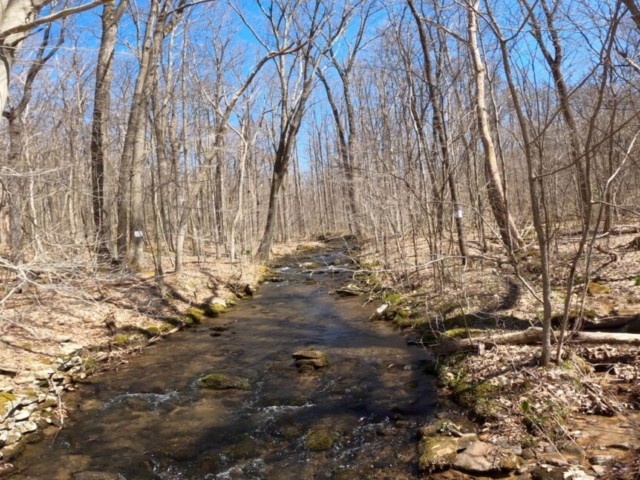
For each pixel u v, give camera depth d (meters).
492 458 4.64
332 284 16.22
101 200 12.60
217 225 20.73
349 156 21.20
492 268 11.00
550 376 5.84
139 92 12.97
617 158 8.73
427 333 8.88
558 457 4.57
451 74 11.70
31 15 4.55
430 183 11.98
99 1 3.98
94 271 9.40
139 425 6.30
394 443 5.45
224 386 7.48
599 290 8.27
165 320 11.01
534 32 5.89
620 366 6.10
